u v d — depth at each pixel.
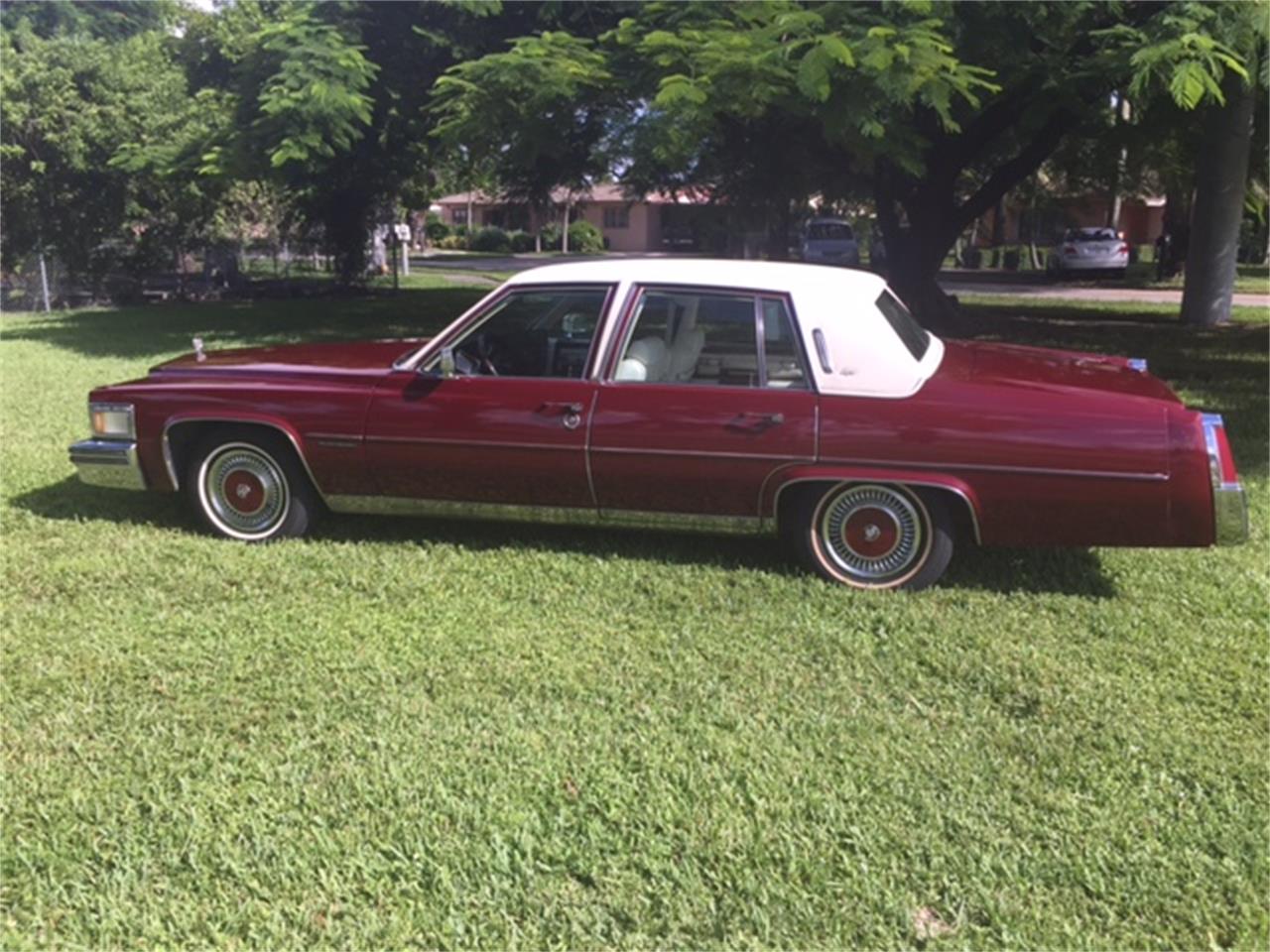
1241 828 3.21
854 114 8.95
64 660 4.37
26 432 8.70
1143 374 5.50
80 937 2.79
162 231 25.02
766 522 5.20
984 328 17.41
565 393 5.29
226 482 5.88
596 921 2.82
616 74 10.95
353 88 12.52
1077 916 2.86
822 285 5.18
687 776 3.48
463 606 4.94
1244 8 9.00
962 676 4.23
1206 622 4.77
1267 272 33.12
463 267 42.06
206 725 3.85
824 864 3.05
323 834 3.18
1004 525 4.91
